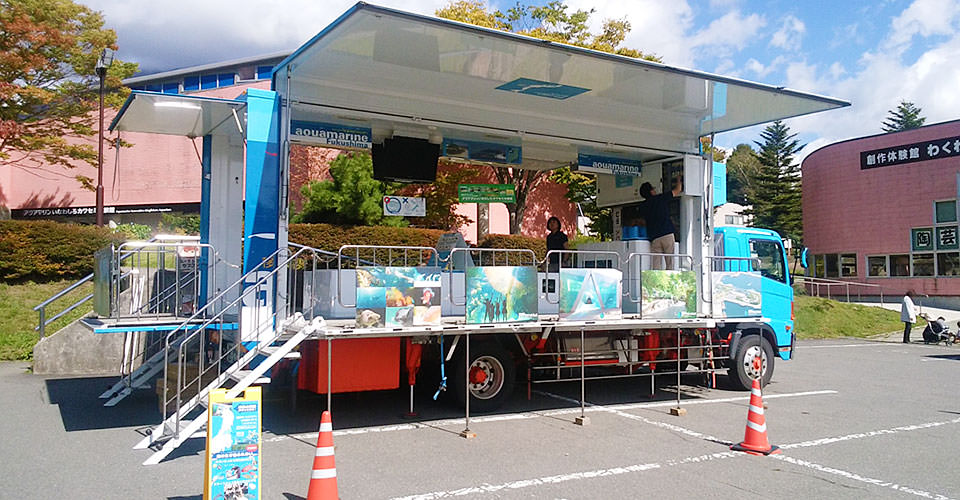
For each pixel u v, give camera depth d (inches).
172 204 1189.7
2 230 595.2
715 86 339.9
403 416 318.3
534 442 270.1
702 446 266.5
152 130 359.9
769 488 213.2
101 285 306.7
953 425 312.8
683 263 419.5
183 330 319.9
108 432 282.7
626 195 464.8
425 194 736.3
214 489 178.2
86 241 633.0
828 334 871.1
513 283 301.0
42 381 418.6
